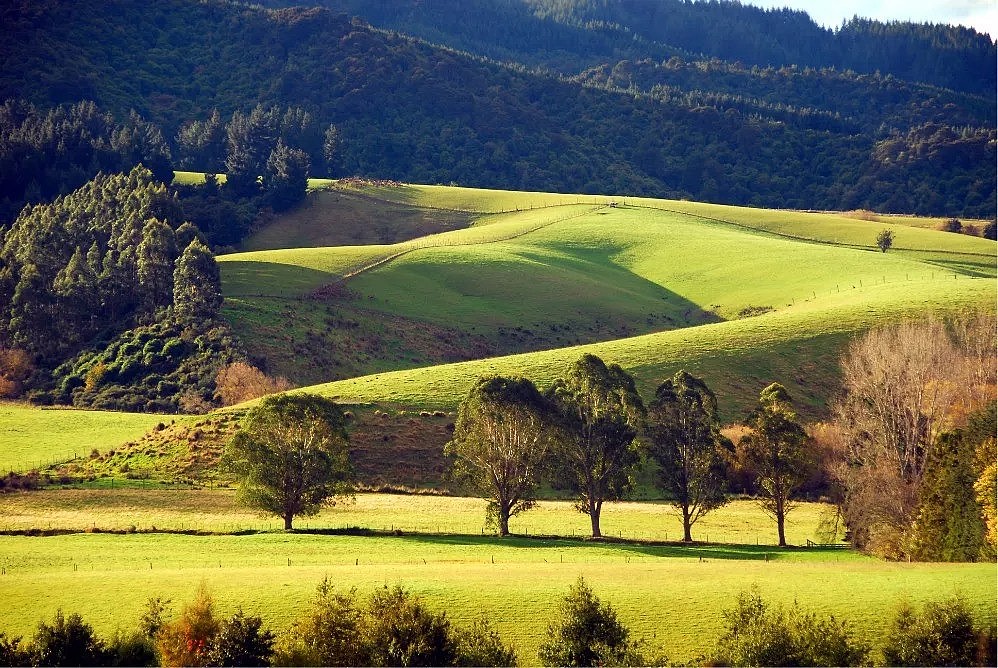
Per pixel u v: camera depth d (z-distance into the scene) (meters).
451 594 45.66
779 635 38.31
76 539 63.97
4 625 45.34
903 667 38.06
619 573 48.75
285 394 73.88
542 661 39.97
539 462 70.56
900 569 47.72
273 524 71.00
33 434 102.06
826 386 106.56
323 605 41.22
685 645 40.75
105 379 128.12
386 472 86.38
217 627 40.69
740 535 71.81
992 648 38.41
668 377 106.50
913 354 90.75
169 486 82.06
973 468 56.41
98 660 40.00
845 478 72.12
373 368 132.75
